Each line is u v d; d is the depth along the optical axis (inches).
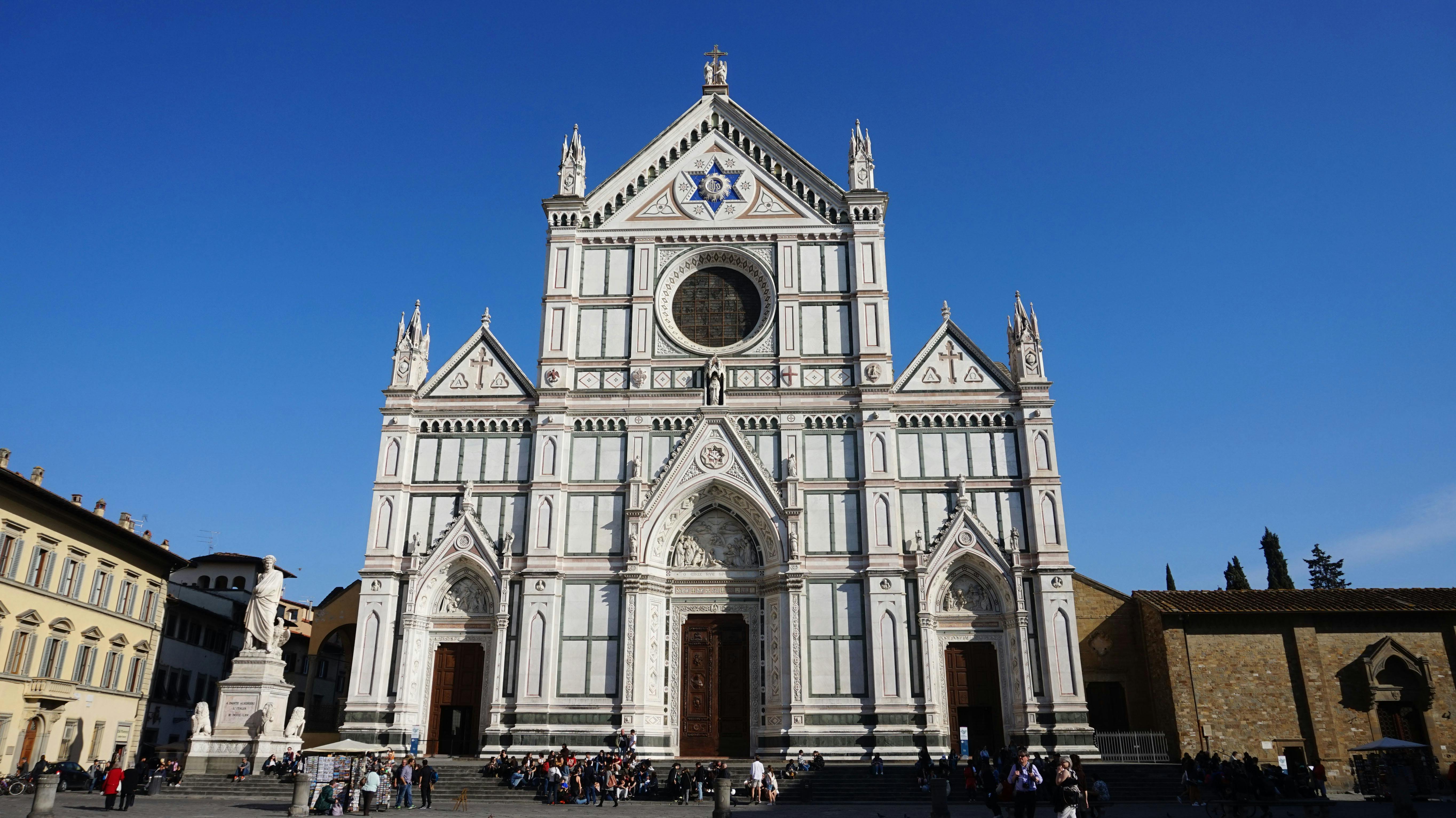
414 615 2169.0
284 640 2022.6
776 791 1836.9
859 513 2222.0
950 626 2169.0
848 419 2294.5
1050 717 2049.7
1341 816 1489.9
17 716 2219.5
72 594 2417.6
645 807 1747.0
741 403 2306.8
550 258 2436.0
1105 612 2348.7
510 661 2138.3
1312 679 2111.2
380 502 2244.1
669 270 2445.9
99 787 2244.1
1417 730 2101.4
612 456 2285.9
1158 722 2206.0
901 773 1958.7
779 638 2153.1
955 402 2294.5
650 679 2142.0
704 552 2272.4
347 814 1576.0
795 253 2432.3
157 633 2822.3
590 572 2198.6
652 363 2352.4
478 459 2293.3
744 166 2517.2
